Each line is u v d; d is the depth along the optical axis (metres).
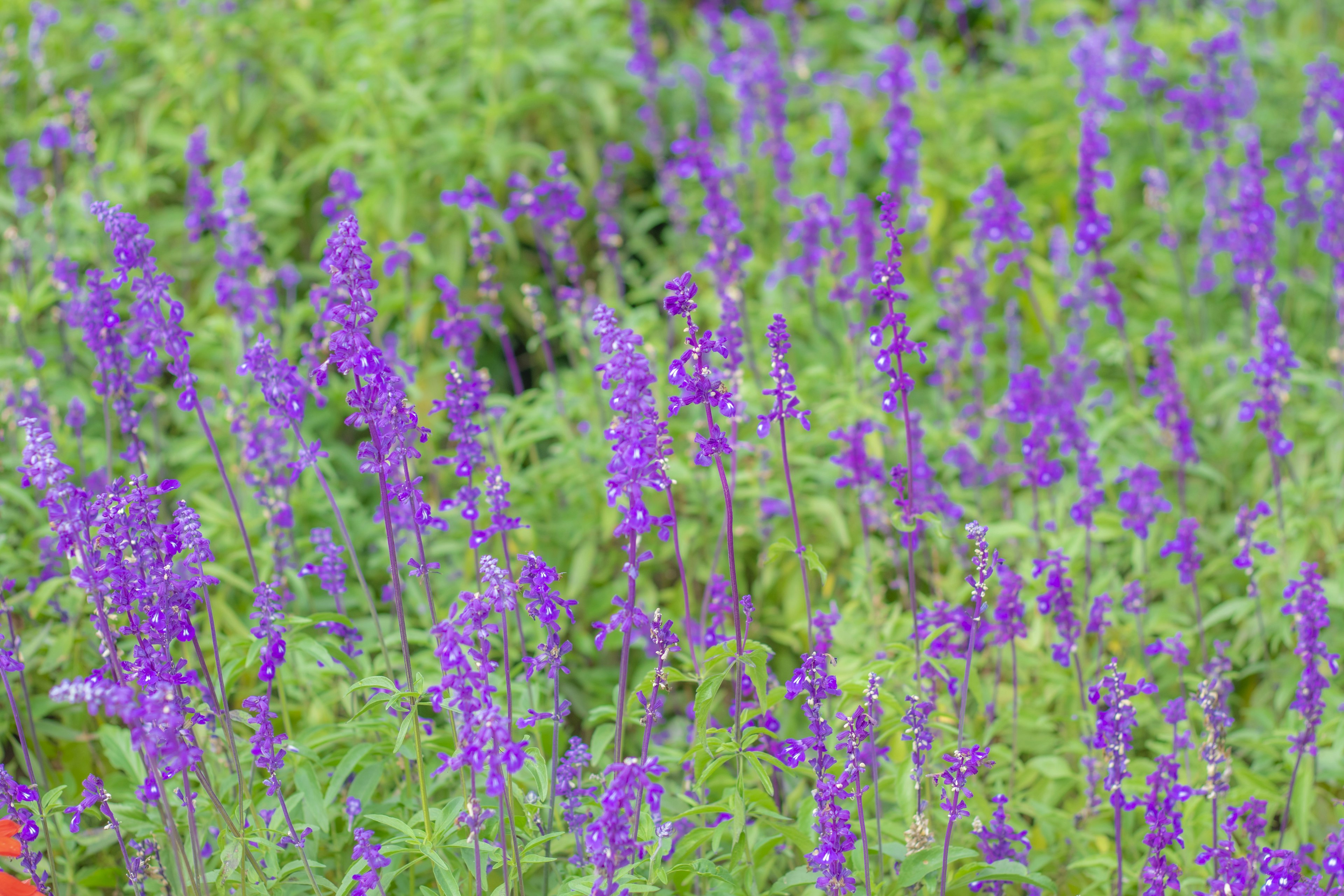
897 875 4.26
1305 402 7.55
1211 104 8.07
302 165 8.91
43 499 3.94
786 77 10.50
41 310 7.80
